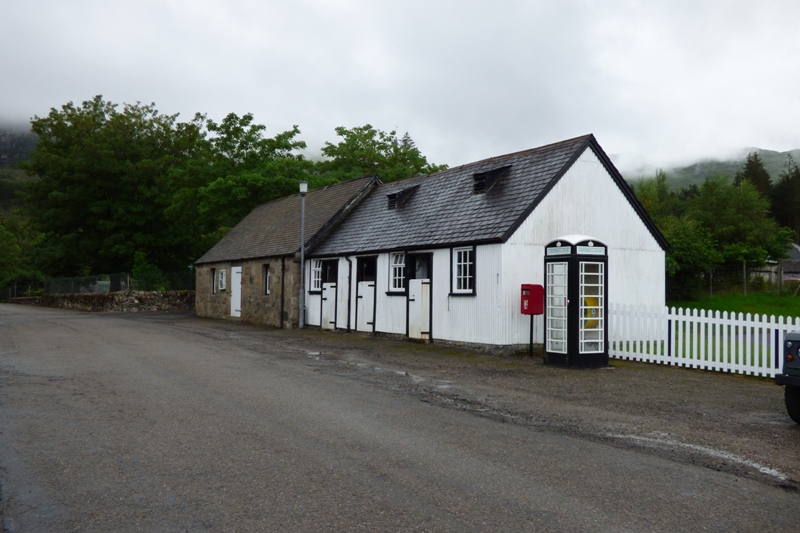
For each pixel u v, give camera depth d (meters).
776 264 51.66
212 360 13.40
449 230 17.61
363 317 20.70
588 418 8.15
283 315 25.05
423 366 13.11
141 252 43.69
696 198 53.69
